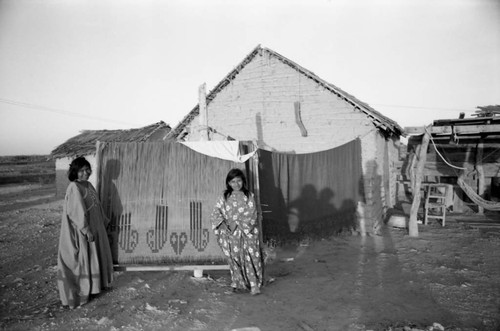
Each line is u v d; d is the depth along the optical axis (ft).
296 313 14.84
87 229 15.47
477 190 43.70
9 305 15.74
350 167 30.35
